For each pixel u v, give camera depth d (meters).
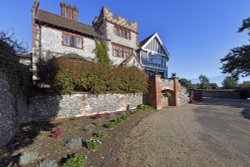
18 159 6.04
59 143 7.63
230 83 59.41
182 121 12.44
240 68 29.64
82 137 8.52
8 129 7.67
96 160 6.15
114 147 7.43
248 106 20.28
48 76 12.41
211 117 13.90
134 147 7.47
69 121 11.99
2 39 7.60
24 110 10.89
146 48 30.86
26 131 9.24
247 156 6.39
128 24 28.59
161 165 5.86
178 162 6.04
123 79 17.34
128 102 17.78
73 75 13.30
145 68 30.27
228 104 22.77
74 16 25.69
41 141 7.85
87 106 14.19
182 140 8.29
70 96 13.30
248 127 10.57
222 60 31.39
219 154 6.61
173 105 21.81
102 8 26.06
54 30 20.06
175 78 22.12
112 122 11.38
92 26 28.39
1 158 6.03
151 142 8.08
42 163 5.37
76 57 18.97
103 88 15.27
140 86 18.92
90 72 14.39
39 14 20.78
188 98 25.27
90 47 22.91
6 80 7.68
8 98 7.86
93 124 11.23
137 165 5.86
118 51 26.48
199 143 7.83
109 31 25.53
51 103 12.34
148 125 11.30
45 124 10.96
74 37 21.73
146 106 18.41
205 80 67.06
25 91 10.70
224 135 8.98
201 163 5.92
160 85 19.73
